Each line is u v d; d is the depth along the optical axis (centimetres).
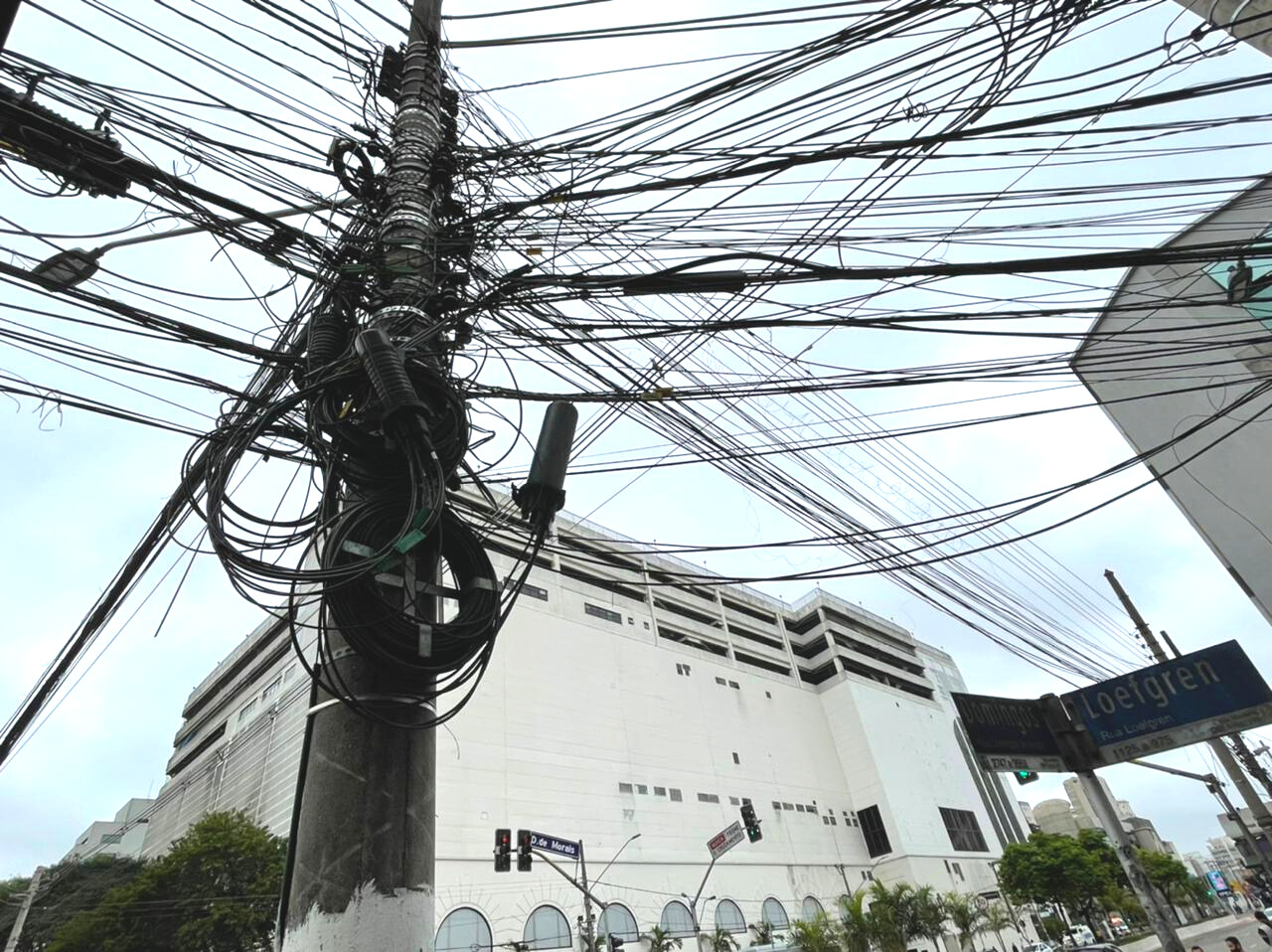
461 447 373
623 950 3638
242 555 328
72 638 466
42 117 376
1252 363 902
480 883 3284
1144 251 427
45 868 2783
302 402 380
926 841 5856
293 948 259
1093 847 5359
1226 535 930
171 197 419
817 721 6297
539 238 571
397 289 447
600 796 4094
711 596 6253
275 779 3784
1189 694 668
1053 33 448
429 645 314
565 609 4788
